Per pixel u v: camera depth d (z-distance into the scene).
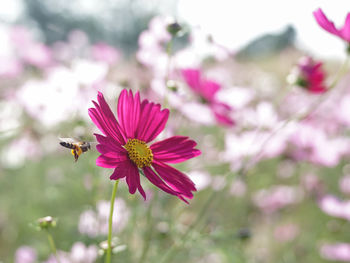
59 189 0.63
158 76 0.54
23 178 0.75
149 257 0.49
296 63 0.49
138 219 0.49
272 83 1.18
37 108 0.54
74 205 0.62
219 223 0.64
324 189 0.79
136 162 0.34
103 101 0.33
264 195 0.77
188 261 0.58
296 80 0.48
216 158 0.66
